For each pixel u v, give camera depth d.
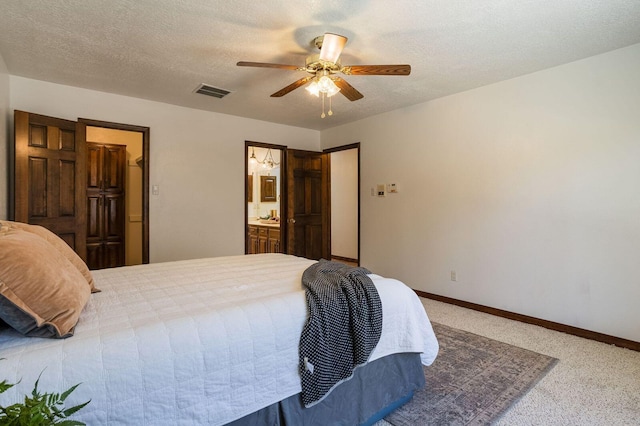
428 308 3.77
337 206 7.17
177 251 4.36
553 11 2.19
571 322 3.03
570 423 1.76
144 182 4.12
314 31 2.45
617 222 2.78
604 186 2.84
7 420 0.69
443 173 3.99
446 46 2.69
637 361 2.48
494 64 3.04
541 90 3.19
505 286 3.46
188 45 2.69
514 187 3.39
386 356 1.83
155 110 4.17
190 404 1.22
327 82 2.53
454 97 3.87
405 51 2.78
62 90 3.57
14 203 3.13
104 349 1.12
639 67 2.66
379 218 4.77
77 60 2.98
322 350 1.52
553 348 2.70
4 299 1.09
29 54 2.86
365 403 1.72
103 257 4.84
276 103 4.23
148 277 2.14
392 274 4.60
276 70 3.19
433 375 2.25
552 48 2.73
